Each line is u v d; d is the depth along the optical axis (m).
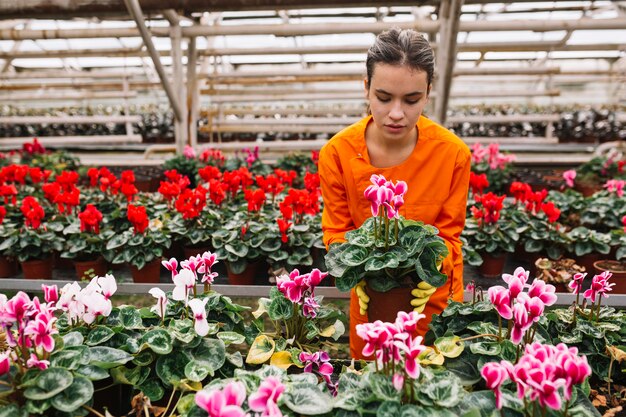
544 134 11.31
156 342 1.69
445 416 1.35
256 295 2.53
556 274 3.51
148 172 6.89
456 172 2.10
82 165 7.45
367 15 9.57
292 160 6.84
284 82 8.18
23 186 5.30
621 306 2.48
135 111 12.50
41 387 1.46
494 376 1.29
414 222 1.82
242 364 1.77
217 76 7.89
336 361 1.85
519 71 7.12
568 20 5.75
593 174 6.52
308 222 4.04
